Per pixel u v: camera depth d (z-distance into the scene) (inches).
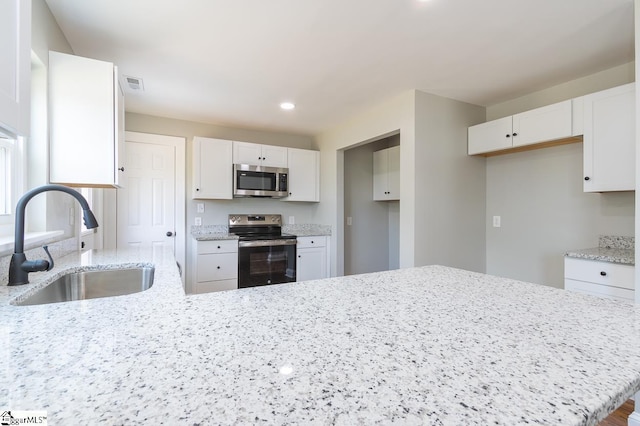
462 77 101.8
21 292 41.3
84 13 69.1
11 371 19.7
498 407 16.7
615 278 76.9
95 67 69.7
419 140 112.3
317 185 170.4
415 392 18.0
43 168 64.0
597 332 26.8
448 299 36.6
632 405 70.6
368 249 178.5
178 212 145.6
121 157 77.2
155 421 15.2
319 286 42.6
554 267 108.3
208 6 67.2
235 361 21.3
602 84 97.2
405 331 26.9
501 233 123.6
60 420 15.1
